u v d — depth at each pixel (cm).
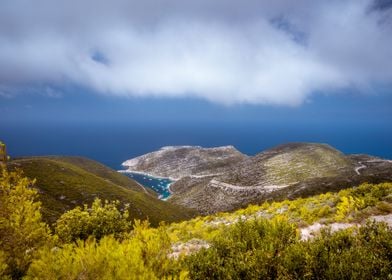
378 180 10481
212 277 830
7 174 845
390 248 838
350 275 745
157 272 710
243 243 990
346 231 988
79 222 2000
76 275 629
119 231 2036
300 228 1583
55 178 12075
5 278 671
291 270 809
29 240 806
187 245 1520
